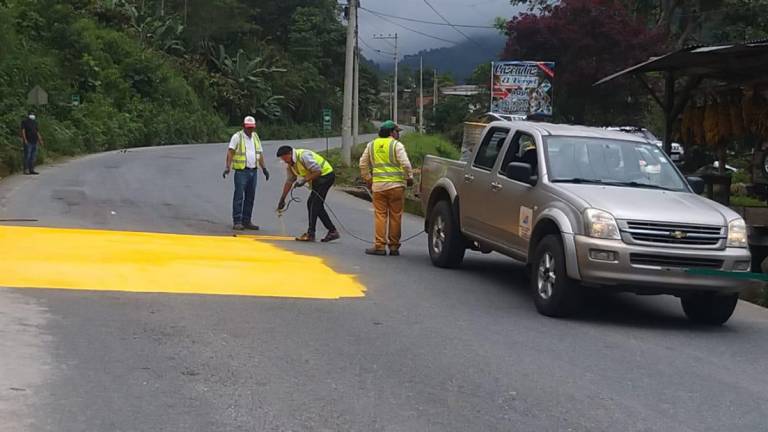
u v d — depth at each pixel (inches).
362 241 557.0
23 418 205.0
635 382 258.2
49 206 658.8
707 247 327.3
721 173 557.0
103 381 235.5
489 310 354.6
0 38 1567.4
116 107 2018.9
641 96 1264.8
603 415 225.1
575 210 335.9
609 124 1284.4
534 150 390.6
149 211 658.8
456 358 274.2
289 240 535.8
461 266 474.0
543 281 350.3
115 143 1781.5
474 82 2397.9
